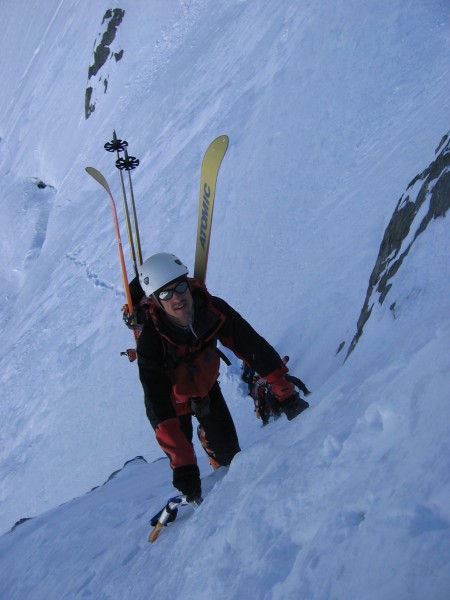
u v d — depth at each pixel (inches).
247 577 77.6
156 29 1722.4
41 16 2910.9
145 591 107.8
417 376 73.1
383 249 210.2
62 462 609.6
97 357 752.3
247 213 666.8
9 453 698.2
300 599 63.2
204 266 144.2
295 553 74.3
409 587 51.4
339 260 455.5
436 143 448.8
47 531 200.8
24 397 800.3
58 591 147.9
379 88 645.3
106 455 571.8
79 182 1560.0
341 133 641.0
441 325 84.5
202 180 143.5
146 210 953.5
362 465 72.2
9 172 2096.5
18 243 1700.3
